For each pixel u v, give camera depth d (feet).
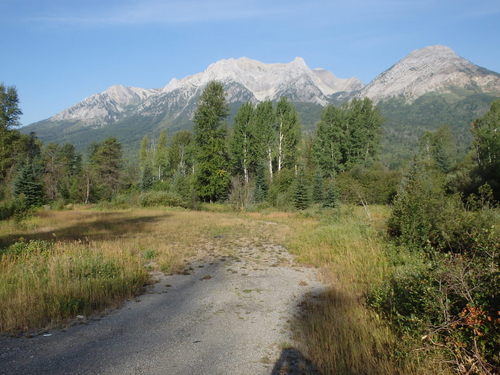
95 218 72.64
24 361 12.51
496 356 10.46
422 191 32.58
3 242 38.42
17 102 137.08
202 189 128.26
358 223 43.73
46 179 144.46
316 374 11.84
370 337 14.20
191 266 30.68
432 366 11.21
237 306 19.72
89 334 15.33
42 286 20.67
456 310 12.82
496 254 13.41
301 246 38.47
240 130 141.18
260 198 126.41
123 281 23.18
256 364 12.62
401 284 16.85
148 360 12.80
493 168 76.23
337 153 151.53
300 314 18.28
